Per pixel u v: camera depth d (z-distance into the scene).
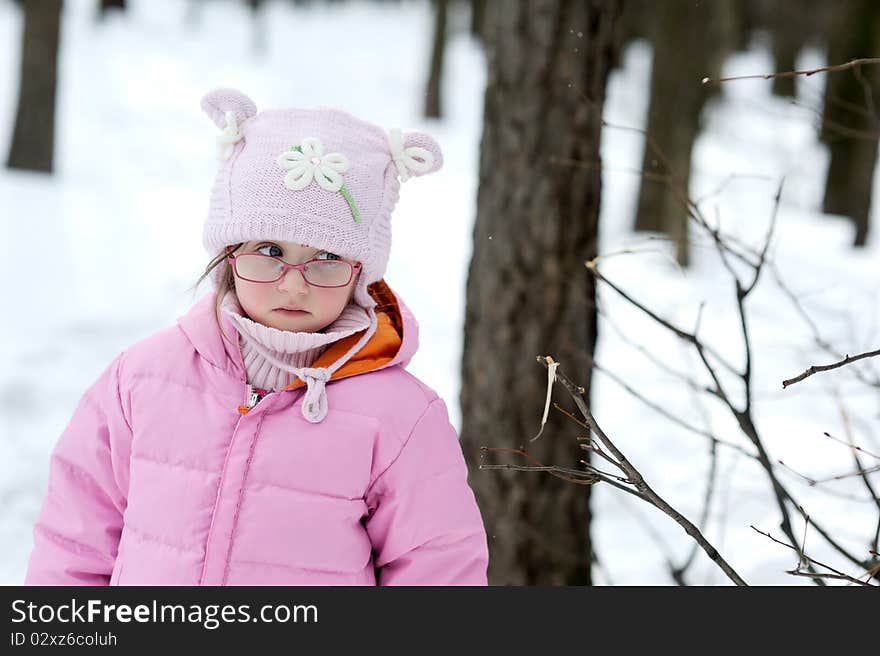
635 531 6.05
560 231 4.27
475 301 4.45
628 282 11.89
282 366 2.72
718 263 12.98
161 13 36.62
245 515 2.63
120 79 24.86
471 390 4.46
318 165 2.71
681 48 12.70
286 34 37.59
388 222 2.88
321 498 2.66
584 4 4.18
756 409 7.55
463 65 33.19
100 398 2.92
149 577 2.65
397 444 2.72
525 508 4.34
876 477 5.64
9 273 10.65
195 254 12.56
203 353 2.78
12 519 6.12
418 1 49.75
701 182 16.64
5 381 8.06
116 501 2.88
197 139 20.58
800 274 12.51
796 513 5.89
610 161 21.20
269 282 2.68
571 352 4.31
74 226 13.05
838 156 18.30
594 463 6.91
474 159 22.00
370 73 31.88
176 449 2.71
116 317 9.93
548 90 4.21
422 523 2.73
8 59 24.17
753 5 30.97
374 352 2.83
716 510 6.13
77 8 32.84
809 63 31.98
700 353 2.78
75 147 18.23
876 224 18.58
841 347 6.70
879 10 16.28
